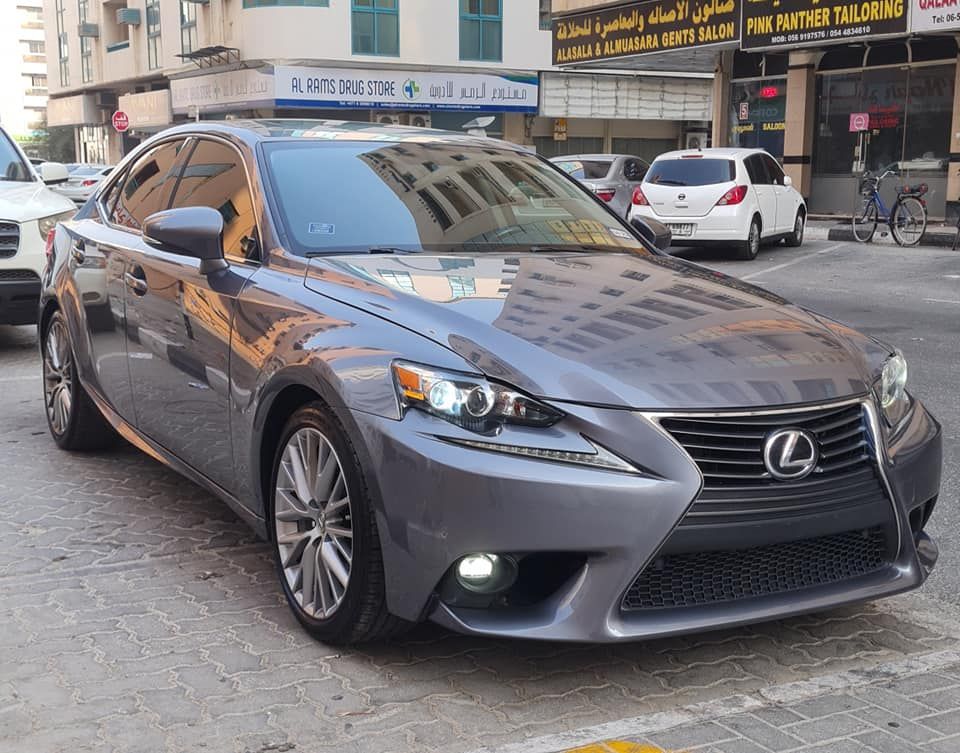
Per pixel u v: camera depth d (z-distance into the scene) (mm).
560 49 25328
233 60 35344
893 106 21547
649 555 2904
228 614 3672
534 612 3010
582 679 3213
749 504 2996
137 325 4578
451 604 3021
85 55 49312
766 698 3096
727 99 24828
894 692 3137
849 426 3229
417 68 35688
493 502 2881
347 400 3143
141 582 3961
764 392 3076
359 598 3174
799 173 23078
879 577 3326
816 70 22734
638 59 24484
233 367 3779
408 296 3396
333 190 4164
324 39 33969
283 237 3910
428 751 2781
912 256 16562
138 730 2875
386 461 3025
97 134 51688
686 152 17125
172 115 41312
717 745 2816
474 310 3303
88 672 3221
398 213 4148
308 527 3498
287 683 3156
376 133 4723
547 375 2998
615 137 42344
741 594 3148
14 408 6812
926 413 3668
